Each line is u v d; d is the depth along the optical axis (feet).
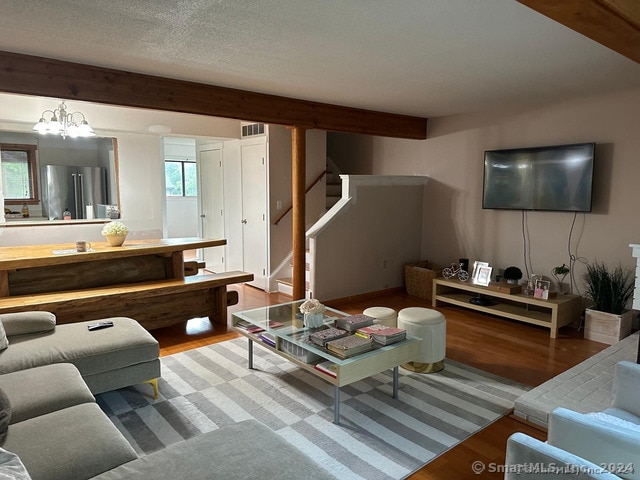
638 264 10.53
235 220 22.47
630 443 4.97
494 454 7.99
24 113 16.39
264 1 7.25
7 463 4.53
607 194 14.75
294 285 16.79
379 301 18.83
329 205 22.76
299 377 11.09
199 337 14.19
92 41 9.28
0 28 8.51
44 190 22.48
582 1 5.26
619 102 14.21
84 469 5.25
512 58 10.41
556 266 16.22
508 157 16.94
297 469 5.09
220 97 13.29
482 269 16.97
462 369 11.73
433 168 20.13
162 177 20.89
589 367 11.01
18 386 7.04
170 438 8.36
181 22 8.20
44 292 13.07
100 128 18.08
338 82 12.78
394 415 9.29
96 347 8.93
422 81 12.63
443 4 7.33
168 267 15.38
